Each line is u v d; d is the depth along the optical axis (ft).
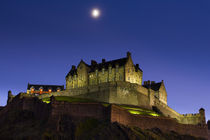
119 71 442.91
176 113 505.66
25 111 319.68
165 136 318.86
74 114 287.48
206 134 407.03
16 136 259.19
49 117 277.85
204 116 474.08
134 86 412.16
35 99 330.34
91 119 287.69
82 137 262.67
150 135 295.28
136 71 477.77
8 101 468.75
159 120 344.90
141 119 325.62
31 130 270.46
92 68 495.41
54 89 650.84
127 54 458.09
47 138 252.21
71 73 537.24
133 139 268.21
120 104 389.19
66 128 270.26
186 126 385.09
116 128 274.98
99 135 261.24
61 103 287.07
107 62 480.64
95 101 385.91
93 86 416.26
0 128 296.51
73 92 439.63
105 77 458.09
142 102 418.51
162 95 517.96
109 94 391.04
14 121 306.76
